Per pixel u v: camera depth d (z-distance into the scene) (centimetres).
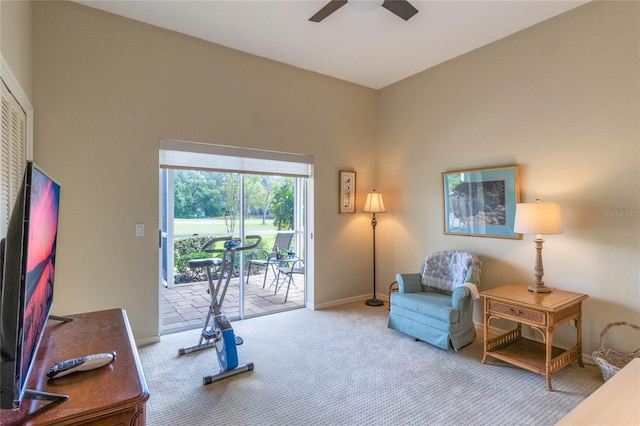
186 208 425
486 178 361
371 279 495
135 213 322
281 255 452
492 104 358
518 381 259
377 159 495
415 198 440
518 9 296
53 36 284
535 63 323
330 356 302
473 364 287
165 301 459
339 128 458
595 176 287
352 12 300
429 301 330
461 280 343
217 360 294
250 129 384
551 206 280
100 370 133
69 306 295
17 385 98
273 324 382
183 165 351
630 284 270
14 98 220
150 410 221
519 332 319
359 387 251
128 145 318
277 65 402
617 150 276
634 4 266
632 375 145
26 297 104
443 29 329
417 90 436
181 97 342
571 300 266
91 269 304
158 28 329
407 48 368
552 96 312
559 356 262
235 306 445
